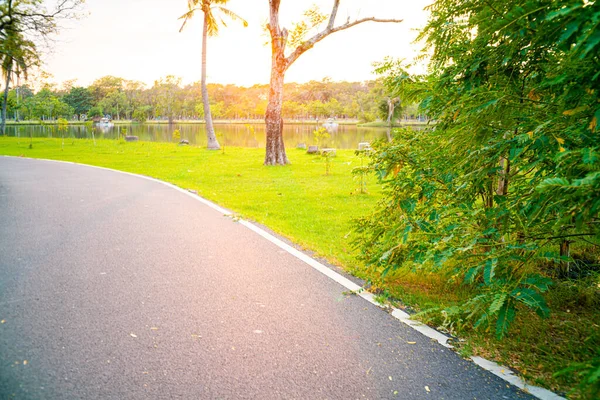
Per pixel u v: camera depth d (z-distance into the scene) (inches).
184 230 243.3
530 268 118.0
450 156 132.0
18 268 172.7
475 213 130.0
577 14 64.2
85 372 99.4
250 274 170.7
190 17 1048.2
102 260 184.9
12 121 3853.3
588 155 78.0
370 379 98.8
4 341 113.0
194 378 98.0
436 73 141.8
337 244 225.3
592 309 138.2
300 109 5787.4
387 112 3390.7
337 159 772.6
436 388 95.5
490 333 121.6
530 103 106.6
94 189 392.5
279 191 418.0
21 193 364.5
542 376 100.0
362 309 139.0
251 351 110.8
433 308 129.0
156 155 853.2
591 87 78.9
